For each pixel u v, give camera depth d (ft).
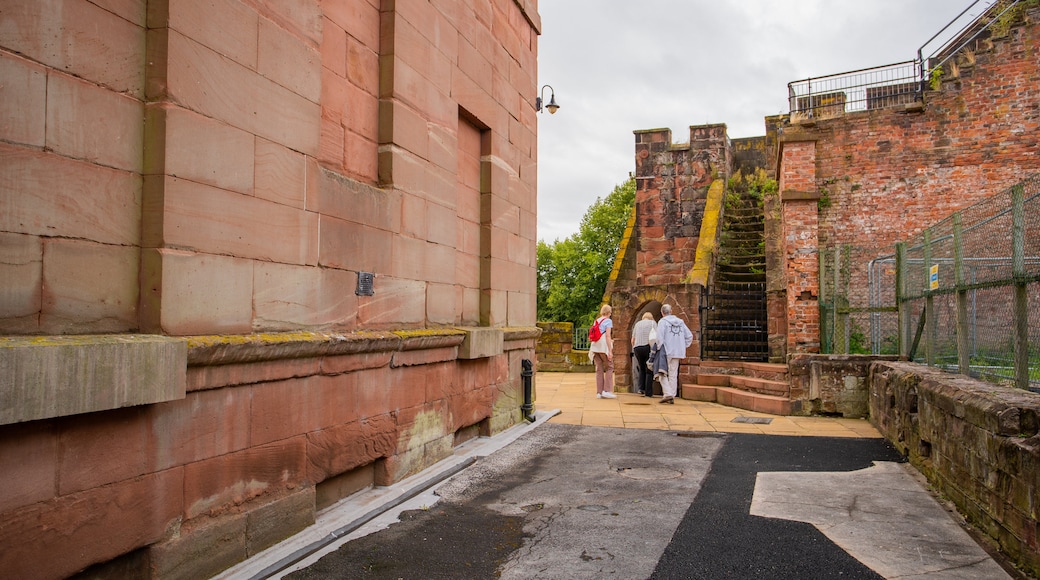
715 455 24.79
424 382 21.04
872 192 41.24
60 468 9.48
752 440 27.94
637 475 21.50
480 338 24.22
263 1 13.91
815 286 39.63
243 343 12.59
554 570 13.29
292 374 14.47
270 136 14.06
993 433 14.89
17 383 8.49
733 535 15.51
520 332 29.40
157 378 10.59
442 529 15.75
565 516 16.93
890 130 41.14
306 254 15.25
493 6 27.58
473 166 26.50
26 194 9.49
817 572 13.25
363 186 17.69
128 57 11.18
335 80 17.40
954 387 18.71
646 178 61.72
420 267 20.95
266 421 13.75
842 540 15.16
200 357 11.71
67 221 10.11
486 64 26.68
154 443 11.04
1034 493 12.76
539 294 154.61
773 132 66.23
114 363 9.85
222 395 12.57
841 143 41.83
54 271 9.91
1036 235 16.44
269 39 14.07
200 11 12.19
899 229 40.73
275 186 14.20
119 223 11.02
